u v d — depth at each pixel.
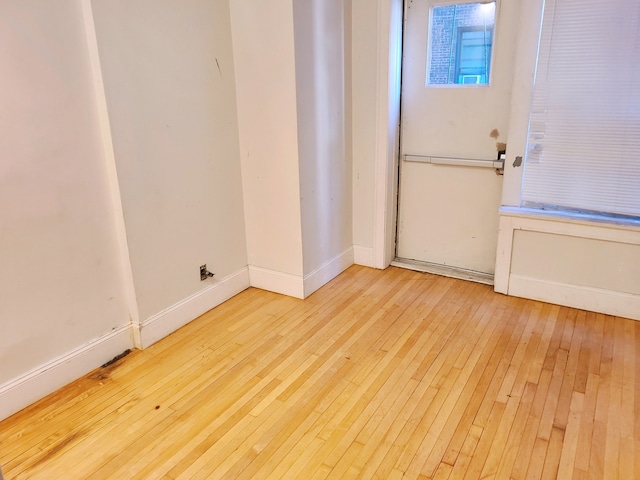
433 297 2.93
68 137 1.97
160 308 2.49
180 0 2.31
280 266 2.97
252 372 2.20
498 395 2.00
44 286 1.98
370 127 3.11
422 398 1.99
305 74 2.59
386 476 1.60
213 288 2.82
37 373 2.00
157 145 2.31
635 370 2.14
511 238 2.79
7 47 1.73
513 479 1.57
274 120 2.66
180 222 2.52
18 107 1.79
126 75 2.11
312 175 2.82
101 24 1.97
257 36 2.55
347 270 3.39
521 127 2.60
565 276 2.70
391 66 2.93
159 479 1.60
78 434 1.82
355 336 2.50
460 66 2.90
